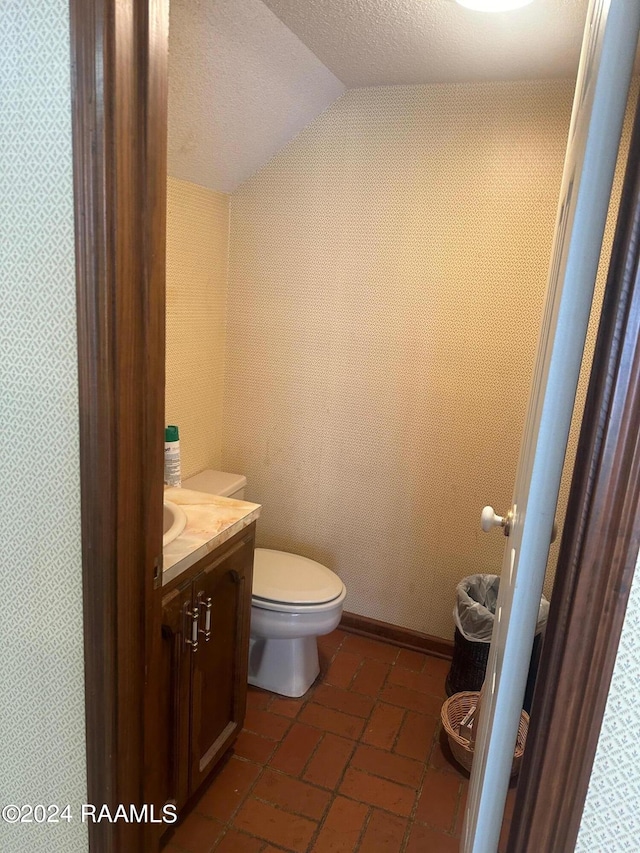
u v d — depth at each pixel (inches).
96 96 32.9
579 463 24.8
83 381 36.7
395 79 81.7
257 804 67.8
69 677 43.0
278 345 99.0
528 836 28.4
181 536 58.0
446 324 88.1
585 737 26.3
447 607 96.6
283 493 104.0
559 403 27.2
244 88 73.8
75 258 35.4
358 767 74.0
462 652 84.1
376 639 101.1
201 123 75.9
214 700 65.5
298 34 68.4
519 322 84.4
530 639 30.1
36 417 39.1
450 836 65.2
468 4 56.8
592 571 24.5
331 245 92.5
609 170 23.9
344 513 100.2
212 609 61.7
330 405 97.5
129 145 34.8
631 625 24.9
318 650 97.7
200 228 91.0
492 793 32.6
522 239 82.4
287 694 85.8
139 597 43.0
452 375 89.2
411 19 63.2
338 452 98.5
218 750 67.2
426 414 91.7
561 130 78.4
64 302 36.6
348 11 62.2
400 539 97.3
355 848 63.2
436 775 73.4
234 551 63.8
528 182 81.0
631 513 23.5
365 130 87.4
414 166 85.9
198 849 62.0
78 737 44.0
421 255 87.7
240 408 104.0
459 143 83.1
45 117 34.5
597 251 24.8
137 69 34.4
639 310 22.1
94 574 39.5
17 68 34.4
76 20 32.3
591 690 25.7
